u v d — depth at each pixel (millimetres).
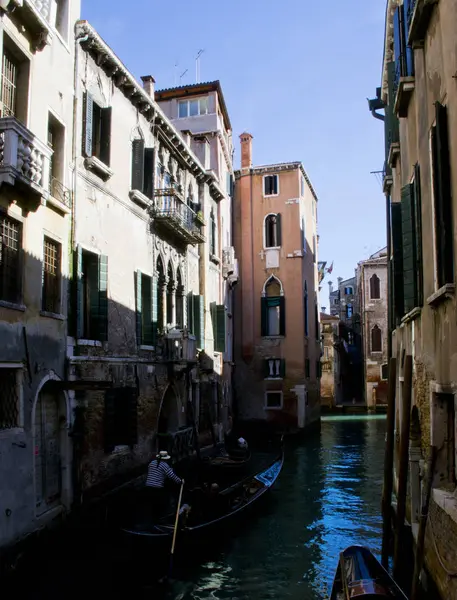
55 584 8852
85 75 12844
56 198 11258
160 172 17672
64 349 11242
